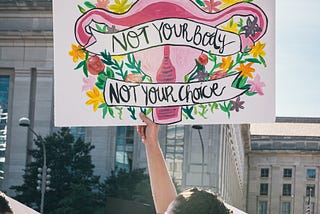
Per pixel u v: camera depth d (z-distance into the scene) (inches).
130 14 265.1
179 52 266.4
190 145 2827.3
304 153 6304.1
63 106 262.7
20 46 3353.8
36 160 2677.2
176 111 265.0
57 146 2635.3
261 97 266.8
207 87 266.8
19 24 3400.6
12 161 3265.3
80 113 263.0
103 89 263.7
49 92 3312.0
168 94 265.4
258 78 267.1
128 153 3115.2
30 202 2593.5
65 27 263.6
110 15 265.0
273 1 267.4
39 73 3326.8
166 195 235.0
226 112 265.6
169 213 171.2
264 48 267.3
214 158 2805.1
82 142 2674.7
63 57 263.6
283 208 6353.3
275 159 6397.6
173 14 265.9
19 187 2628.0
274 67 267.4
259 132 6983.3
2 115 3329.2
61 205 2519.7
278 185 6378.0
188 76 266.4
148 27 266.4
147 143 244.1
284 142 6387.8
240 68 267.7
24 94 3321.9
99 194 2620.6
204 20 267.6
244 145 6008.9
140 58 265.4
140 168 2874.0
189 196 171.6
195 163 2824.8
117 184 2645.2
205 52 267.0
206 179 2800.2
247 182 6417.3
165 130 2869.1
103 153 3120.1
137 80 265.0
